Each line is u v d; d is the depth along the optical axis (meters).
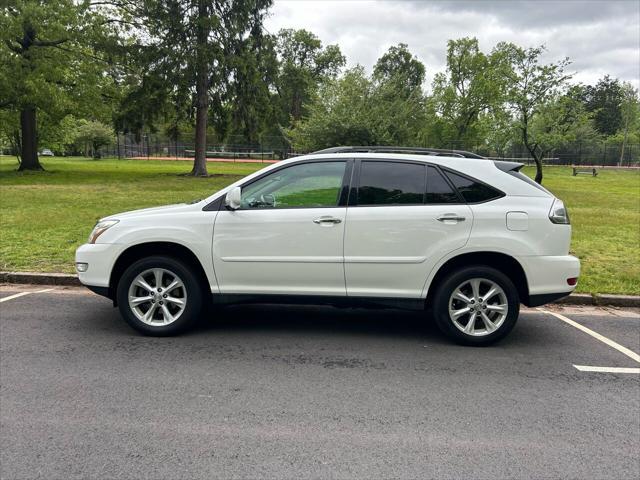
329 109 28.06
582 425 3.38
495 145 30.11
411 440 3.15
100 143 61.62
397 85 30.02
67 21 24.97
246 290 4.86
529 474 2.81
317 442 3.11
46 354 4.50
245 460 2.90
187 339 4.95
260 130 31.59
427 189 4.74
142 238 4.85
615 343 5.04
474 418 3.45
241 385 3.91
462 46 57.94
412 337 5.13
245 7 27.83
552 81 23.78
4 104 25.17
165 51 26.50
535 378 4.15
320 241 4.70
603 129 85.56
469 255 4.75
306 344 4.87
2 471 2.77
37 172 28.48
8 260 7.80
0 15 22.73
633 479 2.78
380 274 4.70
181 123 32.84
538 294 4.71
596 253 8.96
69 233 9.95
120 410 3.48
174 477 2.73
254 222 4.75
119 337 4.97
